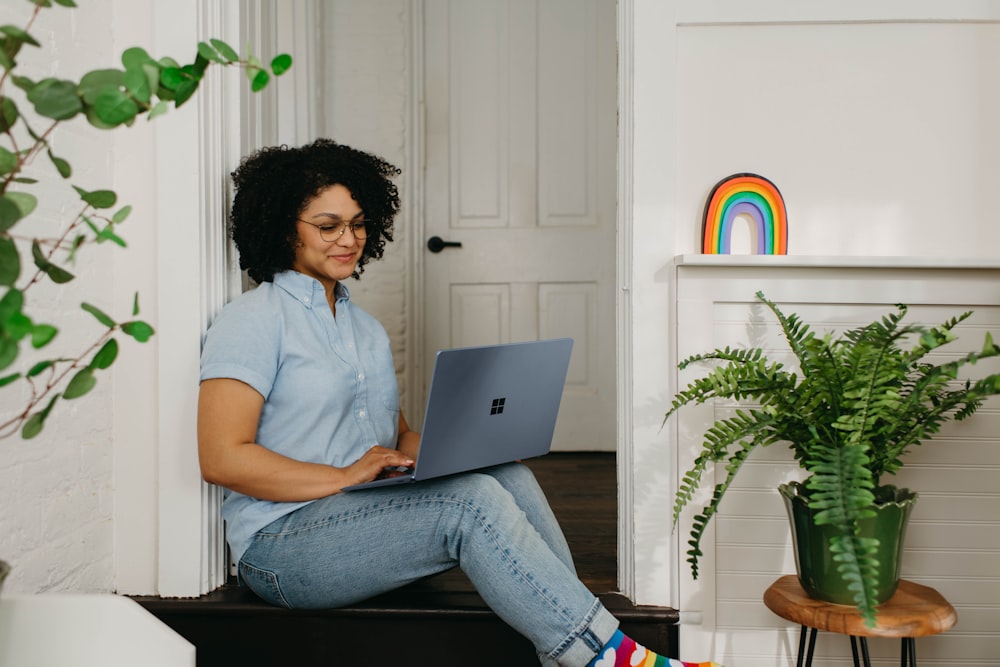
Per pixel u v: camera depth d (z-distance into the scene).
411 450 1.74
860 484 1.21
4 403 1.34
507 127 3.46
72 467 1.56
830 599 1.39
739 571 1.69
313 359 1.54
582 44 3.44
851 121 1.73
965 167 1.73
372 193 1.69
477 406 1.41
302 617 1.61
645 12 1.70
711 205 1.69
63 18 1.51
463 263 3.48
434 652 1.60
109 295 1.69
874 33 1.72
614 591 1.77
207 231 1.70
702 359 1.56
